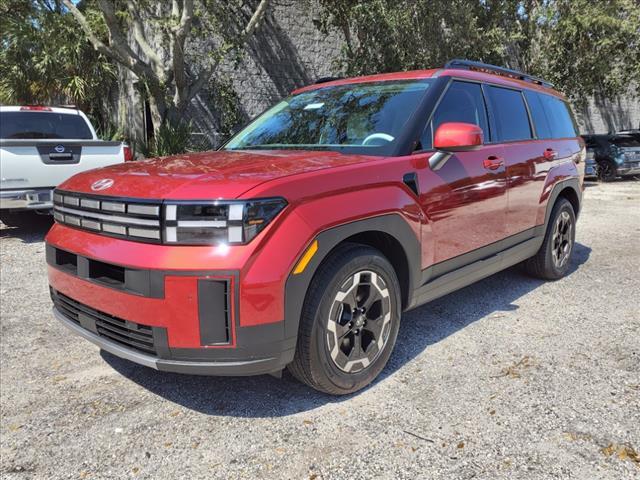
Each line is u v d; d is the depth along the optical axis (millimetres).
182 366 2471
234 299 2398
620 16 14273
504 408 2834
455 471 2326
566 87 15148
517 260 4547
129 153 7727
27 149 6746
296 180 2584
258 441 2576
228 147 4062
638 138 16500
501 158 3992
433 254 3340
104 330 2764
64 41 11453
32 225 8242
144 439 2611
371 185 2889
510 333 3895
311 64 15156
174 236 2412
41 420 2787
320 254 2592
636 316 4219
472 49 12227
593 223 8695
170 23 9492
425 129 3379
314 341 2674
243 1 12266
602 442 2518
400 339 3791
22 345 3748
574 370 3271
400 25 11266
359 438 2584
